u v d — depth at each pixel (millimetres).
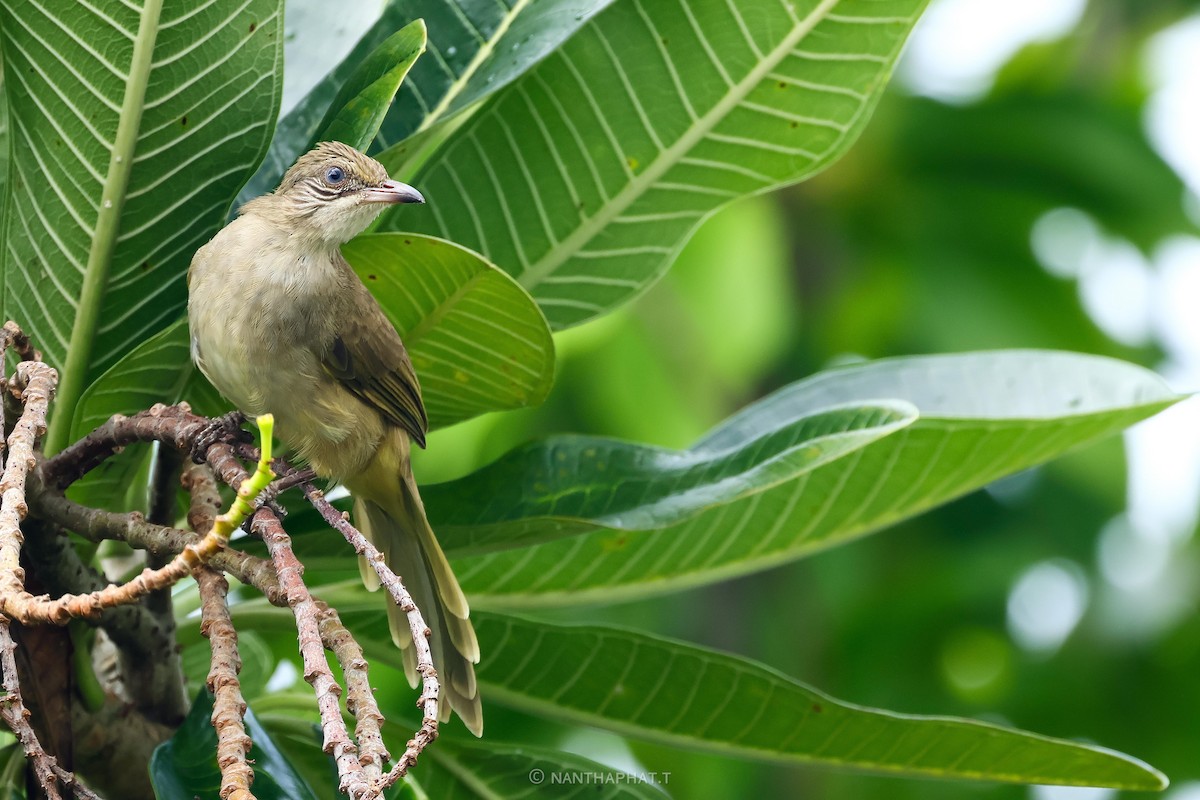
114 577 7727
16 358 7062
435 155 7566
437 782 7820
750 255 12922
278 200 8109
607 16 7281
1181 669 13320
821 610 13453
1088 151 13812
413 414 8094
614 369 13328
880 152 14094
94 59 6309
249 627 7469
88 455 6172
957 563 13398
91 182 6609
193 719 6066
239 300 7719
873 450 7758
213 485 6590
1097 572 13539
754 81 7375
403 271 6723
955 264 14125
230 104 6562
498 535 7465
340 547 7504
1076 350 13938
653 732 7965
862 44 7281
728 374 13164
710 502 6918
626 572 8234
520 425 13555
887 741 7656
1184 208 13930
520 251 7797
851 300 14188
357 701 4648
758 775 12914
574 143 7527
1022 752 7527
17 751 6773
